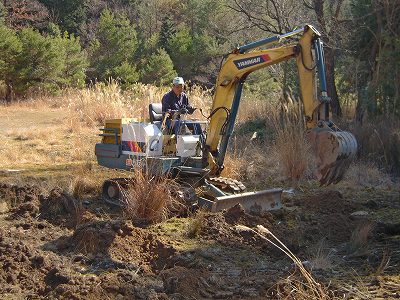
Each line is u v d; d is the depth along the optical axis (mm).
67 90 25297
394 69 12898
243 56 7352
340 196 8242
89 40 37344
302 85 6734
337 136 6094
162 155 7824
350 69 14492
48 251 5848
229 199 7145
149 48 37438
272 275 5367
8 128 14703
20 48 25016
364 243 6164
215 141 7711
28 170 10055
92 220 6906
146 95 16938
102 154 8289
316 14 14172
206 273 5348
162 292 4918
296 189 9234
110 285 4918
